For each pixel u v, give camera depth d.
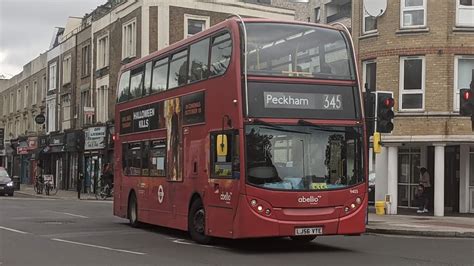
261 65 11.83
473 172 23.45
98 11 42.62
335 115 12.12
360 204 12.07
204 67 13.11
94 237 14.77
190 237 14.77
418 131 22.17
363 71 24.08
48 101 51.16
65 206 26.78
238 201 11.47
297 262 10.69
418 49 22.45
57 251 12.04
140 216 16.62
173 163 14.49
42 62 54.00
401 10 22.91
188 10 35.16
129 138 17.67
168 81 14.97
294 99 11.87
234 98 11.69
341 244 13.84
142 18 34.41
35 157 53.22
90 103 42.28
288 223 11.48
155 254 11.68
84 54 44.22
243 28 11.89
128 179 17.67
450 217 20.89
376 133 17.62
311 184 11.70
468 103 16.27
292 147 11.73
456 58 22.30
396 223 18.23
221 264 10.40
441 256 11.71
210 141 12.62
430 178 24.08
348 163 12.08
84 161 42.25
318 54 12.30
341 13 39.91
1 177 37.00
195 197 13.47
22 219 19.70
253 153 11.48
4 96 68.12
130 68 17.92
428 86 22.27
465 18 22.34
